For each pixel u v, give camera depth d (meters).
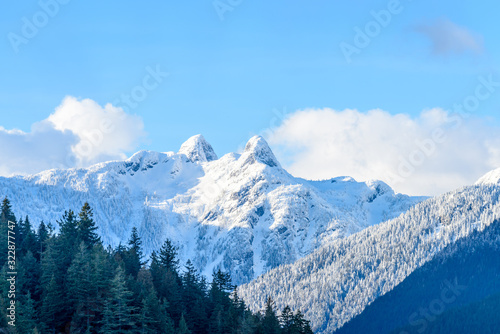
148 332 149.25
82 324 144.12
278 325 172.75
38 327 139.50
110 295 147.25
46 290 152.25
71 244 179.38
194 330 173.50
